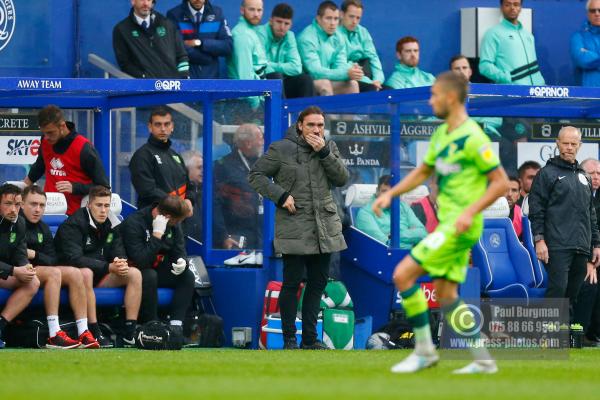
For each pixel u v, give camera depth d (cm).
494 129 5906
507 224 5216
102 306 4772
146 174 5053
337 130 5359
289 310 4594
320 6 6116
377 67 6331
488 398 2433
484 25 6650
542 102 5681
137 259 4769
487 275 5088
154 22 5675
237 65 5934
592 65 6625
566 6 6938
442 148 3041
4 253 4509
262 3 6044
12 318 4509
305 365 3462
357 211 5281
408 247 5156
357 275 5281
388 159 5228
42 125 4897
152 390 2597
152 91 5131
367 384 2761
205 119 5316
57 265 4684
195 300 5100
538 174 5016
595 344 5297
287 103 5562
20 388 2650
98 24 6178
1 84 4834
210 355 4022
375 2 6631
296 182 4559
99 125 5622
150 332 4434
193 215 5388
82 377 2989
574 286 5050
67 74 6131
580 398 2458
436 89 3045
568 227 4959
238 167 5206
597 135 5981
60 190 4944
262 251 5088
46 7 6097
